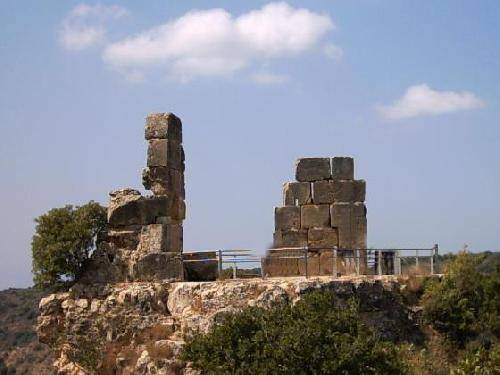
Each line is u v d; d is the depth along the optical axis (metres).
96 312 27.45
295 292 25.30
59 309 28.09
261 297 25.00
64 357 27.61
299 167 32.53
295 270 31.83
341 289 25.75
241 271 31.67
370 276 28.39
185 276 29.67
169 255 28.20
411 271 29.56
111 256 28.83
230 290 25.77
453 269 28.48
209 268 30.80
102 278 28.67
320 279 26.23
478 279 28.88
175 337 25.73
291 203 32.44
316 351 20.67
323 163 32.44
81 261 29.09
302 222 32.19
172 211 30.28
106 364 26.69
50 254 28.41
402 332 27.02
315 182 32.38
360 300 26.03
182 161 31.62
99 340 27.25
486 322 27.59
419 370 24.80
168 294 27.20
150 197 29.19
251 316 22.41
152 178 29.73
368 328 22.77
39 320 28.12
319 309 22.45
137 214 29.03
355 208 31.94
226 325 22.23
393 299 27.23
